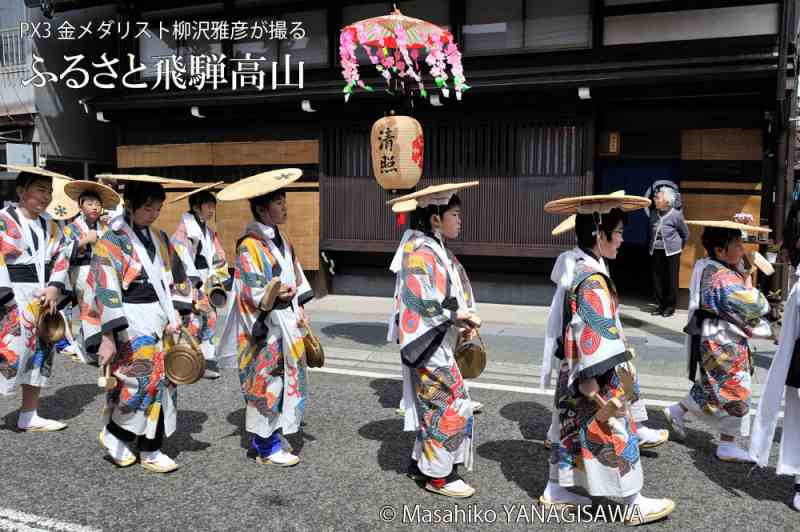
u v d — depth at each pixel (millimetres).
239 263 4055
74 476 3906
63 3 11430
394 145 6438
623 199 3195
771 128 8188
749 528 3285
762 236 7488
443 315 3600
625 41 8664
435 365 3615
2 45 12438
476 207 9352
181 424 4875
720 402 4117
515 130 9133
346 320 8680
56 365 6648
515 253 9195
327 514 3426
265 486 3777
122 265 3869
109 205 4531
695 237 8758
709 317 4172
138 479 3871
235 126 10812
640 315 8672
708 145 8633
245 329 4066
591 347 3104
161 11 11195
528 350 6988
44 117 12422
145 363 3920
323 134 10141
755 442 3732
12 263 4547
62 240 4793
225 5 10727
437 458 3615
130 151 11484
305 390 4156
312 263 10312
